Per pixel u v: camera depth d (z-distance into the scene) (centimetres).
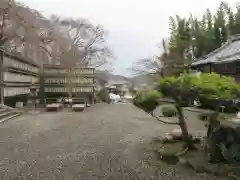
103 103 2283
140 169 471
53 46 2706
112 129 874
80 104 1744
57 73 2050
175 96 548
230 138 488
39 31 2408
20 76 1700
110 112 1456
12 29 1911
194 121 932
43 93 2031
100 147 626
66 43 2727
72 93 2069
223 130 498
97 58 3023
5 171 457
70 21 2859
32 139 712
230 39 1495
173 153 543
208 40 2070
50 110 1517
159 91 567
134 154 564
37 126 934
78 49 2844
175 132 675
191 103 551
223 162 481
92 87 2114
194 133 724
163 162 509
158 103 577
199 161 493
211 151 491
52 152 580
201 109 546
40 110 1538
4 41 1923
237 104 530
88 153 573
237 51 1201
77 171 461
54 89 2044
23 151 588
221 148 481
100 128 895
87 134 787
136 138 721
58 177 432
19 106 1599
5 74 1405
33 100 1922
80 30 2919
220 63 1158
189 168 473
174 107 632
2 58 1354
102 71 3030
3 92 1372
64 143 666
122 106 1931
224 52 1329
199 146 587
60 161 516
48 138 726
